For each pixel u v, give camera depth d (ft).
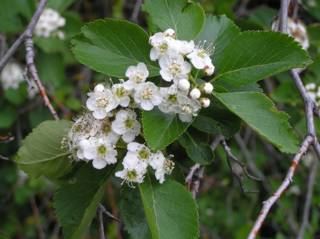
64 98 1.54
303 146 0.73
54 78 1.43
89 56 0.74
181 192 0.71
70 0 1.44
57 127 0.78
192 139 0.74
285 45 0.73
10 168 1.76
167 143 0.68
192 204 0.71
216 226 1.82
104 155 0.71
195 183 0.85
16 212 1.87
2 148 1.68
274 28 1.01
